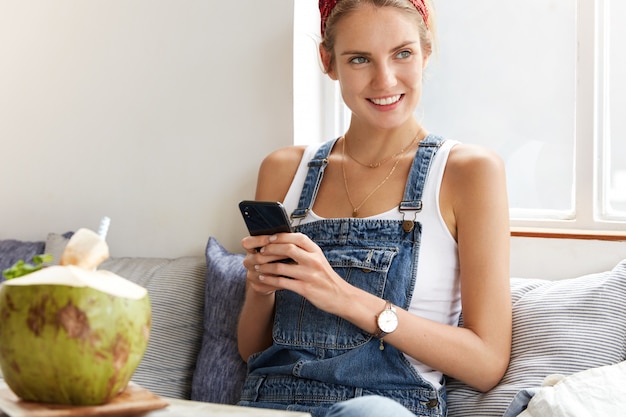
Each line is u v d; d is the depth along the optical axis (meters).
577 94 2.03
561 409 1.39
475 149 1.71
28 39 2.57
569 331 1.61
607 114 2.03
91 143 2.51
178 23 2.35
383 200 1.73
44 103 2.57
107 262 2.29
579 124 2.03
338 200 1.78
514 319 1.69
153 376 2.04
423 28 1.73
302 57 2.24
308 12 2.26
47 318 0.86
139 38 2.41
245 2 2.25
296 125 2.22
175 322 2.11
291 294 1.70
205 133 2.34
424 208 1.68
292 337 1.66
